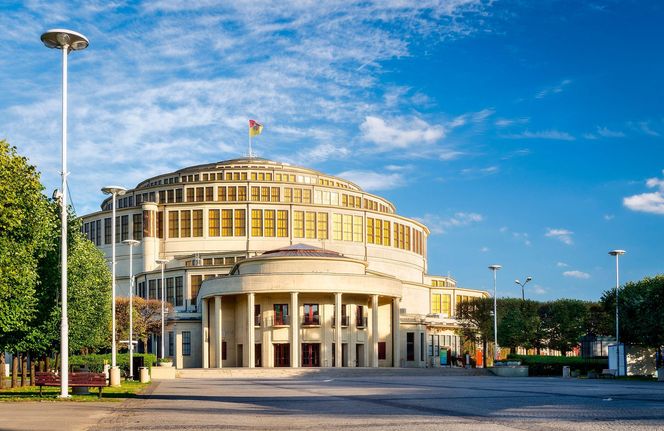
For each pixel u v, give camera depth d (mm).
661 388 43219
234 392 38750
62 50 33594
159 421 21766
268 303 84312
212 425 20547
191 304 106375
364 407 27219
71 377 33094
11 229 35594
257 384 50688
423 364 102062
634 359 75812
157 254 114188
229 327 88812
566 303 101625
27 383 46781
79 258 53062
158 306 96062
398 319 92062
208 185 119625
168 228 114938
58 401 30281
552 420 21688
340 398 32938
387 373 77125
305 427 19859
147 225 114250
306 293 84250
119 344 88312
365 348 86625
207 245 113438
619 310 75375
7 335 40625
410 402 29953
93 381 33000
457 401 30516
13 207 36000
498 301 105125
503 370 79688
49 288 42656
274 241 114250
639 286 77188
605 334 104188
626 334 75125
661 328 67438
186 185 119625
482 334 103875
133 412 25031
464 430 18938
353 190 127250
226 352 88250
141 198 122938
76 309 51031
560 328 99500
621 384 50562
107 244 118625
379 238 122500
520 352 122938
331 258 86000
